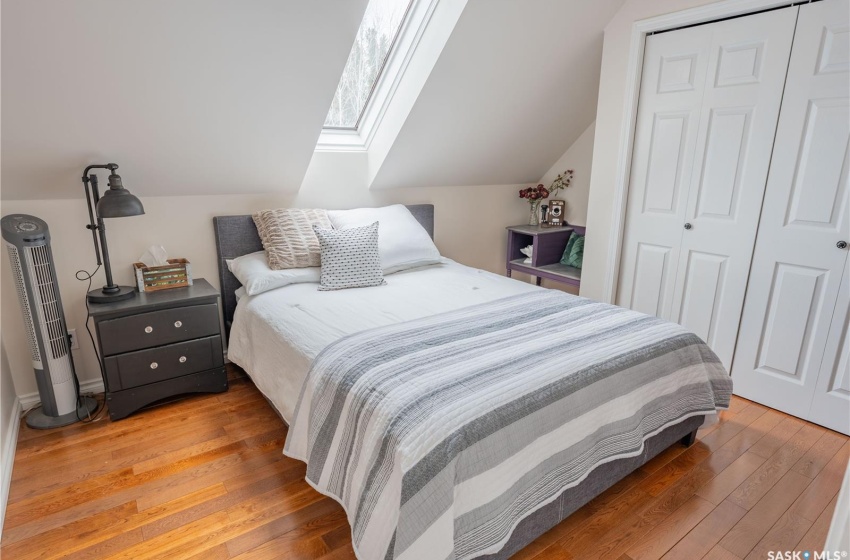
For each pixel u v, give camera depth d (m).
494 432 1.37
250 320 2.47
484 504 1.34
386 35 2.78
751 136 2.43
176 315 2.45
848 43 2.07
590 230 3.18
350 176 3.31
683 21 2.53
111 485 1.91
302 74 2.30
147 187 2.58
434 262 3.17
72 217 2.45
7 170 2.15
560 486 1.54
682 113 2.67
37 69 1.80
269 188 2.98
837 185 2.18
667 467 2.05
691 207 2.71
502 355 1.71
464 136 3.25
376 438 1.38
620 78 2.85
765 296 2.49
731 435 2.30
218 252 2.88
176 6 1.80
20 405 2.42
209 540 1.65
